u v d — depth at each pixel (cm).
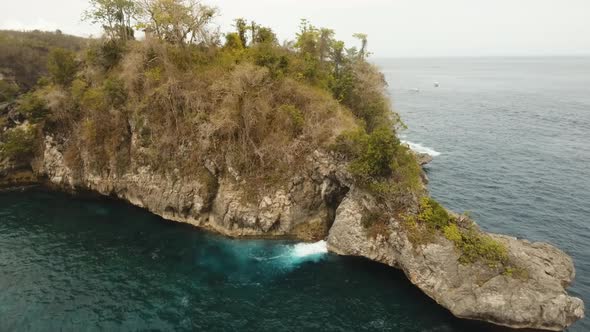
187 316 2530
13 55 7231
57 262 3103
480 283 2589
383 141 3119
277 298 2728
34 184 4725
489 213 4100
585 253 3325
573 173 5328
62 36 9369
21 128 4744
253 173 3622
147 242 3447
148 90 4044
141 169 4028
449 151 6525
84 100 4406
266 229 3534
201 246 3400
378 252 3161
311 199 3588
